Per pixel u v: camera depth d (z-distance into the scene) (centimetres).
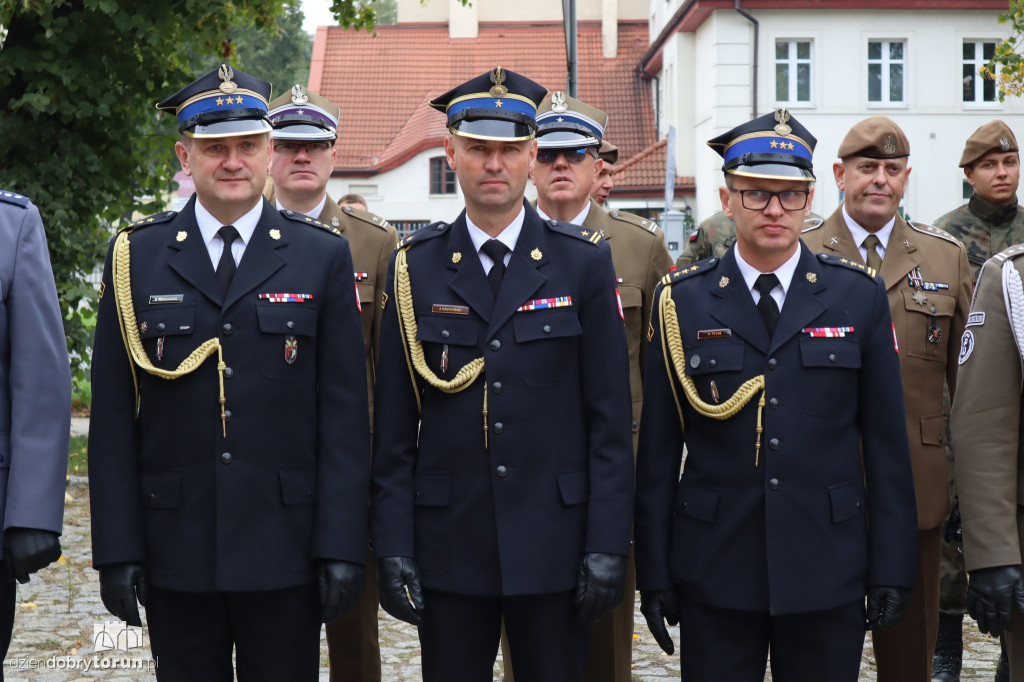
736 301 355
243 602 338
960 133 2305
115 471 337
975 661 543
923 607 434
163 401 338
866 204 447
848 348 350
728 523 344
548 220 363
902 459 351
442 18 3731
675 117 2619
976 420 339
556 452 343
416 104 3278
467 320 348
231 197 343
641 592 357
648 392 365
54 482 328
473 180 346
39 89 1020
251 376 338
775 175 345
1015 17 1402
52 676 520
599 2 3625
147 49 1075
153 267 345
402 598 335
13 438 327
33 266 337
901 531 346
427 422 349
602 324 350
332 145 487
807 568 337
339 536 337
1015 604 328
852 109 2295
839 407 348
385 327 357
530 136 348
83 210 1091
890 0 2256
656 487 359
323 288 350
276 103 477
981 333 342
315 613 346
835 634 342
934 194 2314
